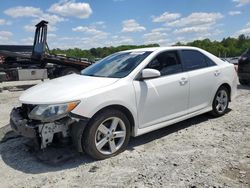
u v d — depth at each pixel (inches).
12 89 488.1
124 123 174.2
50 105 155.4
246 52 432.5
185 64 215.8
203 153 171.9
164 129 221.6
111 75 189.3
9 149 189.8
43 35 527.8
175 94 201.0
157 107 191.3
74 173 153.2
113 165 160.6
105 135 167.6
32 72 518.9
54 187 139.8
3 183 145.9
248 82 440.5
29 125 159.2
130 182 140.5
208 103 232.7
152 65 193.6
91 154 163.3
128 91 175.0
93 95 161.0
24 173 155.9
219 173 145.4
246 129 214.4
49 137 156.2
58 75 553.9
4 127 235.9
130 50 221.9
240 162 157.5
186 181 138.6
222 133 207.6
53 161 165.9
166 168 153.6
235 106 290.2
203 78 223.3
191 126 226.7
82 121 157.6
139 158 168.6
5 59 521.3
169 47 213.0
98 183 141.3
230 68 254.8
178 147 183.8
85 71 215.3
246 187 131.3
